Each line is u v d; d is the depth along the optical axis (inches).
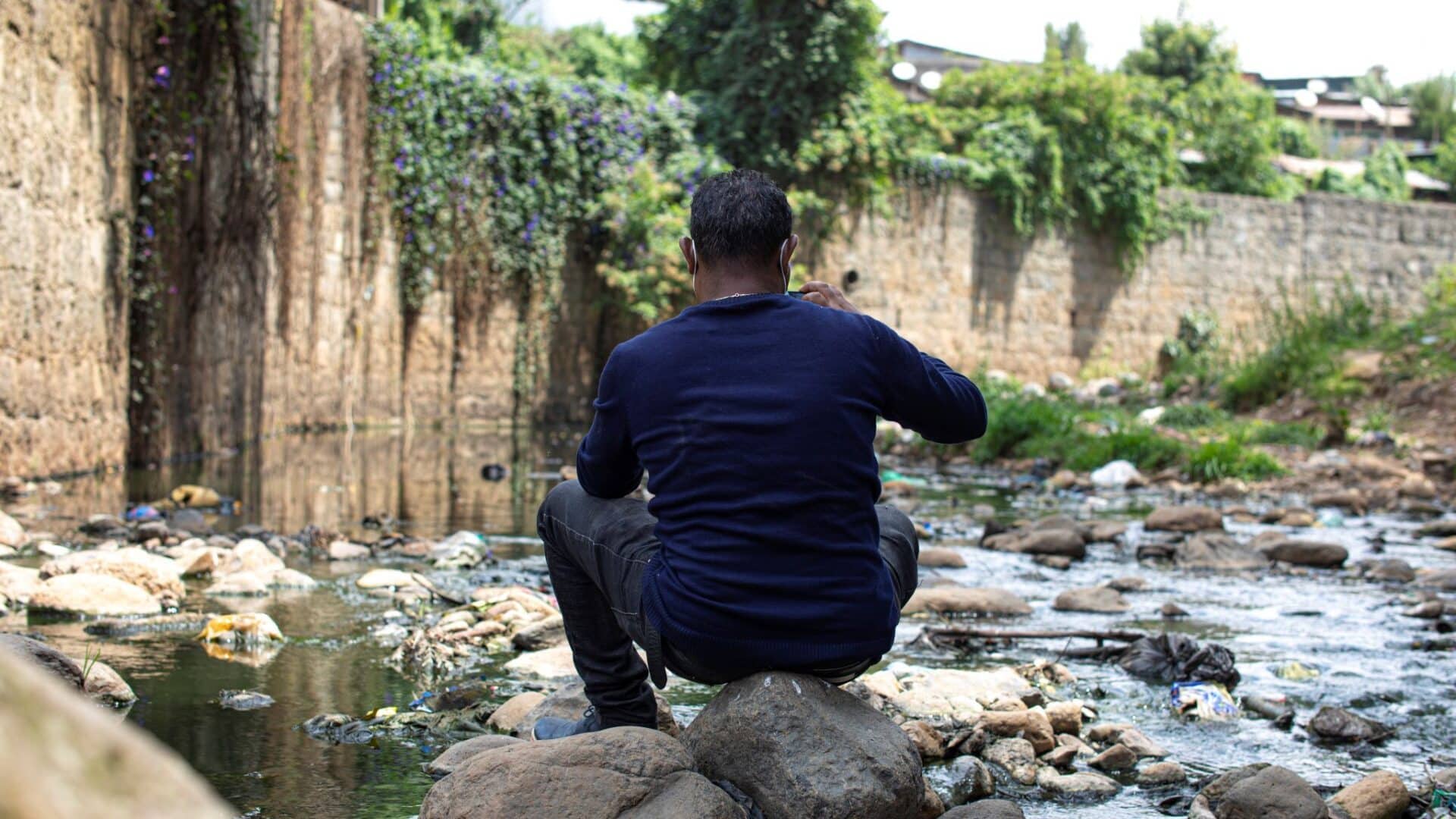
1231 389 636.7
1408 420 530.3
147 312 343.9
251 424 445.1
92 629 153.2
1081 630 172.1
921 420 93.4
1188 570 245.8
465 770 82.7
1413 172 1393.9
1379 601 211.0
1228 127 1062.4
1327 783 111.9
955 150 860.6
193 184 366.3
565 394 689.0
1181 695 138.9
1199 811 100.7
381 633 158.2
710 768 86.4
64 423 300.4
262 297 445.4
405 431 581.3
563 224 673.0
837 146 735.7
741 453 85.8
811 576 85.7
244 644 149.8
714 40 768.3
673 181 696.4
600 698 102.9
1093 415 602.2
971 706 132.3
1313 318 643.5
